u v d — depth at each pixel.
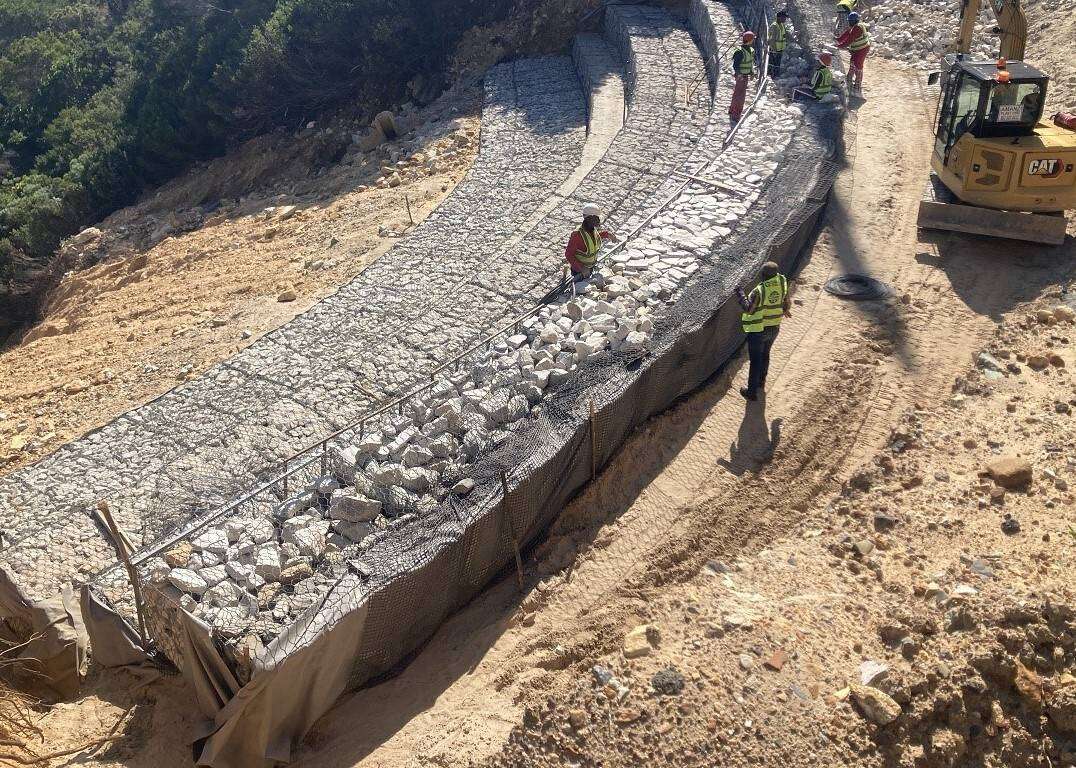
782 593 8.77
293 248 20.67
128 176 33.09
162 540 9.43
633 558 9.45
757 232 13.81
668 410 11.51
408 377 13.35
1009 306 13.05
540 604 9.01
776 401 11.59
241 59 31.84
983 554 8.86
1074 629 7.89
